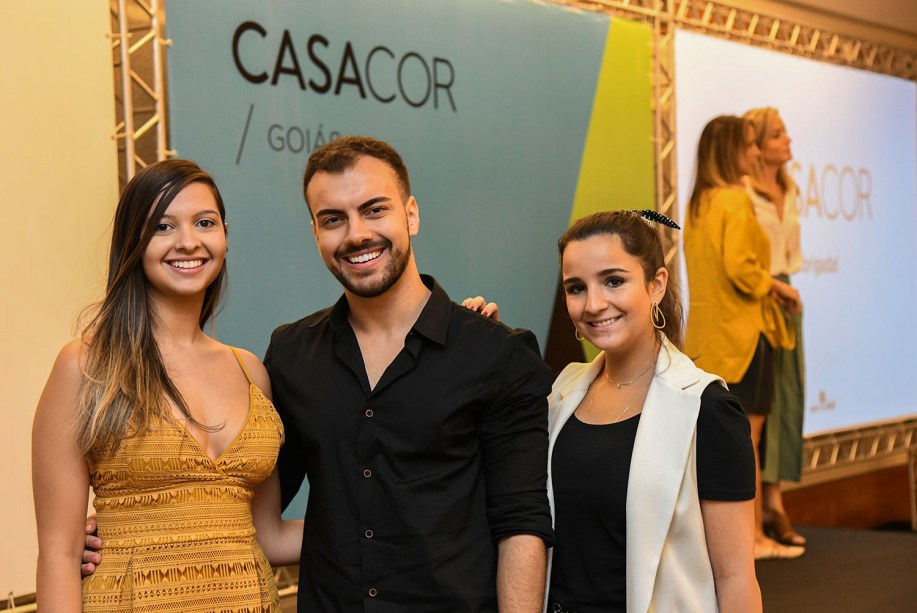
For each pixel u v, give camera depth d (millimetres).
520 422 2178
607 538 2068
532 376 2186
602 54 5539
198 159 4062
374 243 2088
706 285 5934
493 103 5066
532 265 5199
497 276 5055
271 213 4270
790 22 6930
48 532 1967
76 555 1981
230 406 2127
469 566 2115
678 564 2000
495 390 2152
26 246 3684
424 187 4797
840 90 6965
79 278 3828
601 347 2141
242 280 4176
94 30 3895
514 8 5160
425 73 4816
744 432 2020
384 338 2184
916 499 7598
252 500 2336
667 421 2025
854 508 7469
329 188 2088
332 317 2207
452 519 2115
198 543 2000
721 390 2047
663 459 1998
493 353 2160
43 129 3736
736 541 1993
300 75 4375
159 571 1965
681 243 5945
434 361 2150
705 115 6090
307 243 4383
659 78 5852
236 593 2021
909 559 5852
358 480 2125
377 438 2117
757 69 6426
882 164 7281
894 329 7293
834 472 7348
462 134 4945
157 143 4066
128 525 1989
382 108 4656
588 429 2166
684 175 5977
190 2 4047
